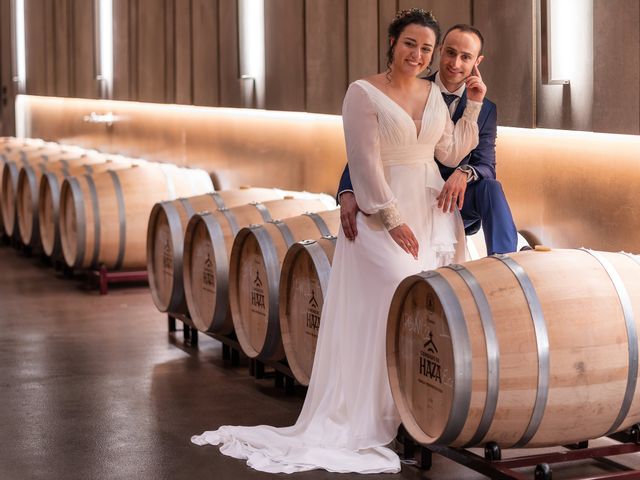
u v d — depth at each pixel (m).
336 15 8.45
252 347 6.39
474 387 4.16
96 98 14.66
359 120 4.87
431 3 7.29
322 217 6.34
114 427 5.54
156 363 6.98
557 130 6.41
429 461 4.83
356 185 4.89
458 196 5.08
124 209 9.69
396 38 4.87
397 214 4.84
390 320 4.64
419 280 4.42
